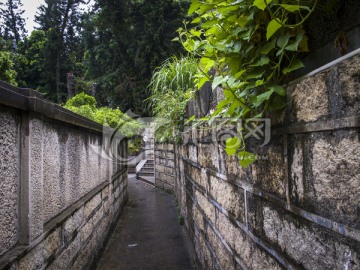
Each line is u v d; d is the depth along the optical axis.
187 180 3.99
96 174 3.55
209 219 2.38
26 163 1.51
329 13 0.82
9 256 1.34
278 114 1.03
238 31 1.09
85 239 2.83
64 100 17.41
